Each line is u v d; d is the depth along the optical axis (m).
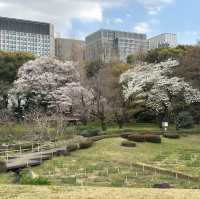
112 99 52.59
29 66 61.06
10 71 68.38
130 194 13.64
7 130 45.34
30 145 39.12
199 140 44.12
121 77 55.62
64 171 27.39
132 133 44.12
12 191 14.17
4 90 61.78
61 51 113.00
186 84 51.44
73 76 60.22
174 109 54.03
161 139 42.91
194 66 51.22
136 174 26.14
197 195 13.66
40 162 30.16
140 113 58.69
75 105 52.91
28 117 51.34
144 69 56.16
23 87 59.59
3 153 35.31
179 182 23.36
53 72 60.81
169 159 32.62
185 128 51.34
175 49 67.25
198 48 53.84
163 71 53.75
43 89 59.09
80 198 12.95
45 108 59.88
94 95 51.53
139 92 52.91
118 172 26.95
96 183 23.05
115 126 55.88
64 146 39.69
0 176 25.58
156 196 13.34
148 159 32.97
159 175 25.83
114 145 38.88
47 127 44.88
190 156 34.00
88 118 54.53
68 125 54.12
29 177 20.86
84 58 97.75
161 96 52.00
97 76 54.88
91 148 37.75
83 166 29.38
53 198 12.95
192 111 54.59
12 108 63.19
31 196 13.25
